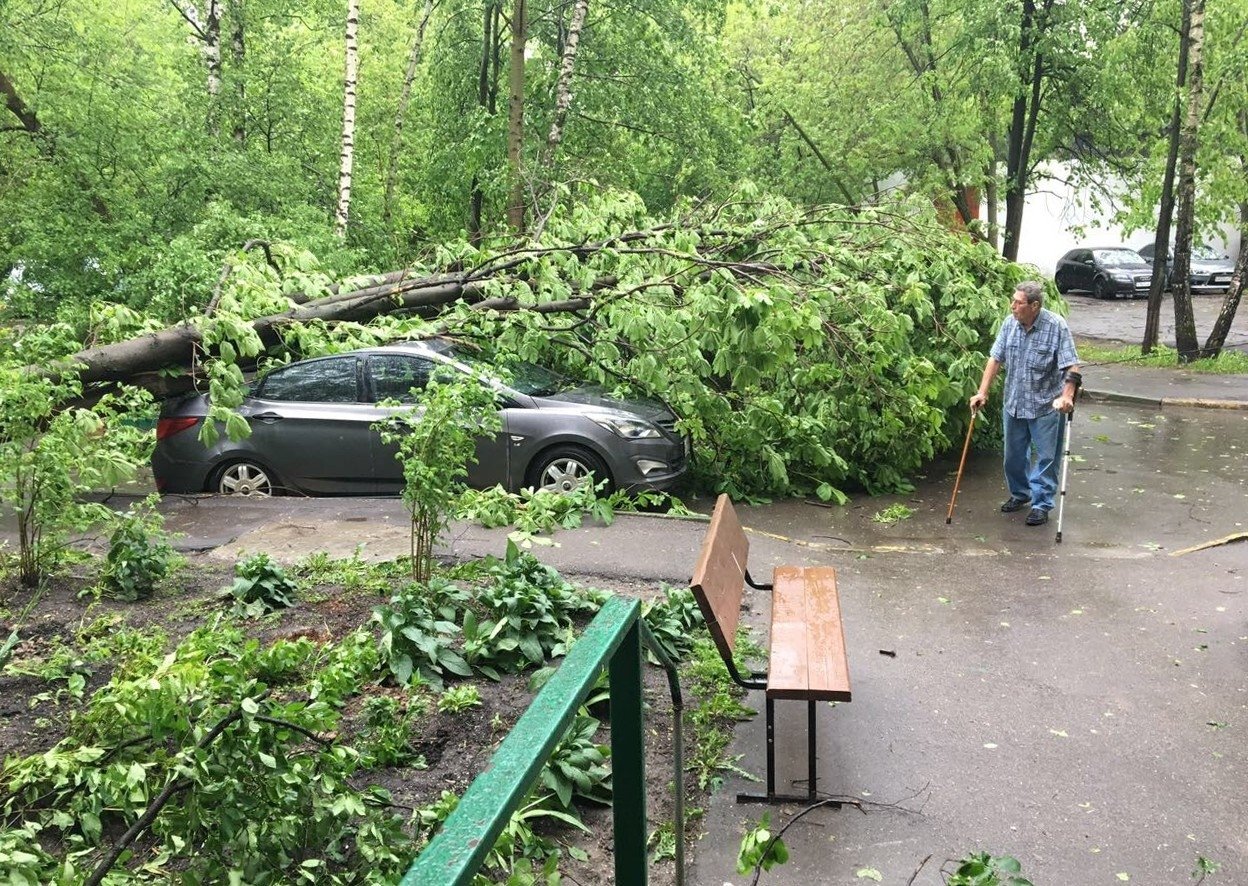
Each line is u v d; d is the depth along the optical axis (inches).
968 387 391.5
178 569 263.3
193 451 369.7
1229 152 835.4
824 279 358.6
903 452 385.7
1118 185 1047.6
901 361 370.3
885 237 409.4
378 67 907.4
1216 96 773.9
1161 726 183.5
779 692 153.9
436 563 265.1
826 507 368.5
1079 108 793.6
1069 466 437.7
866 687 201.6
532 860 139.3
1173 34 768.9
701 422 361.1
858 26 843.4
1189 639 225.5
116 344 281.9
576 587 243.4
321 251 539.5
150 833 140.3
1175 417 560.4
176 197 589.9
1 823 136.6
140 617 227.8
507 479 354.9
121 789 126.8
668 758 172.4
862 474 387.5
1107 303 1222.9
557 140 669.9
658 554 282.7
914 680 204.7
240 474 370.0
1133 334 954.1
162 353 285.4
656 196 758.5
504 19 721.6
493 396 232.4
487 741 172.2
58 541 253.4
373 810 127.2
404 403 358.6
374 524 312.8
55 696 184.2
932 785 163.2
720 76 789.2
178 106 657.6
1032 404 336.5
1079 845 146.2
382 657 193.8
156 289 480.4
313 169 708.7
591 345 366.6
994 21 729.0
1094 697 196.1
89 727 137.8
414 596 205.8
